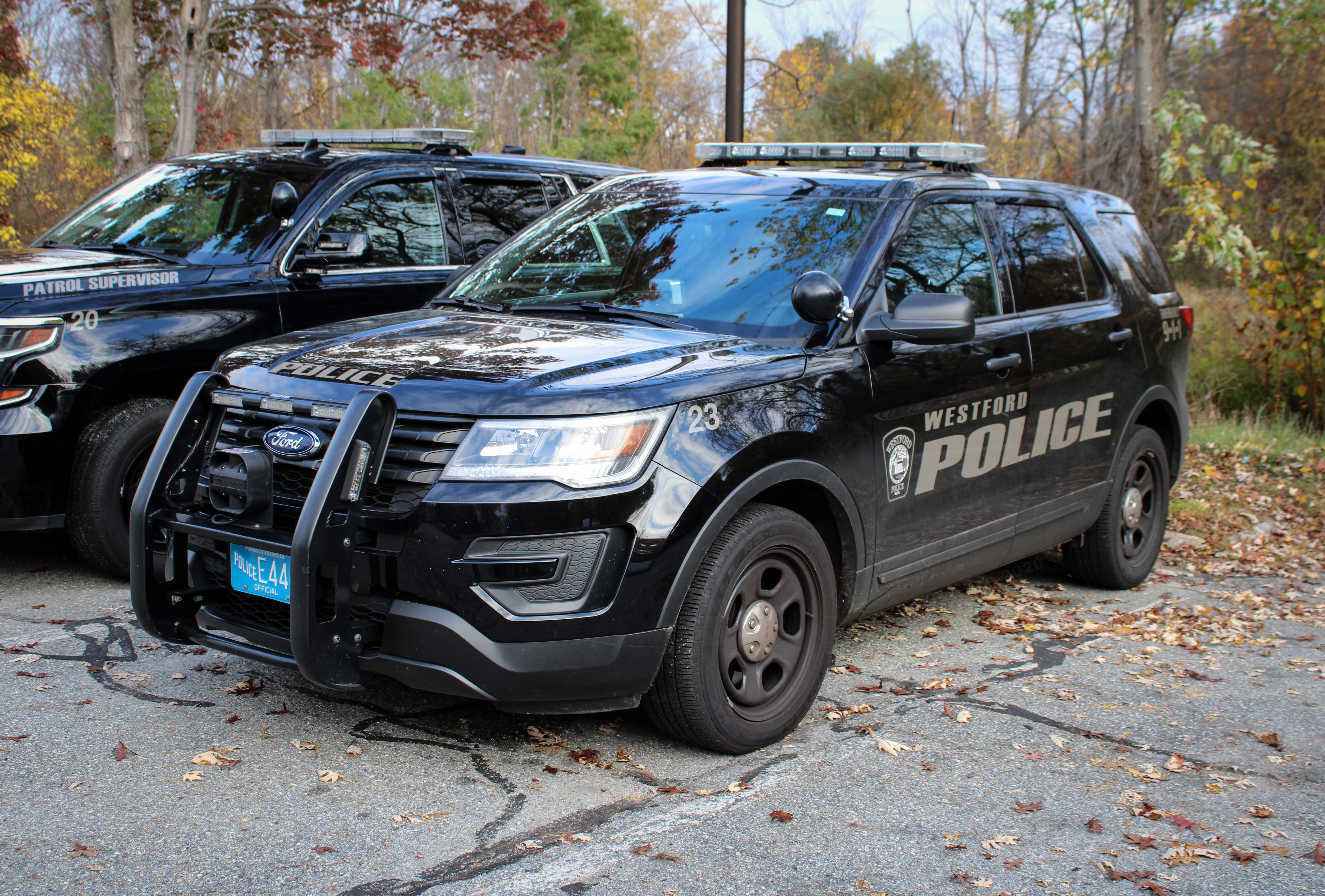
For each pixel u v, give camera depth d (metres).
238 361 3.58
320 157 6.23
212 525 3.21
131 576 3.31
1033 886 2.78
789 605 3.64
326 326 3.97
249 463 3.11
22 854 2.73
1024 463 4.68
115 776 3.18
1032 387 4.65
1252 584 5.99
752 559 3.43
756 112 28.89
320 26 11.12
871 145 4.90
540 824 3.00
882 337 3.83
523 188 6.93
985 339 4.41
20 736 3.42
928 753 3.58
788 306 3.88
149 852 2.76
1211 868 2.92
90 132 16.56
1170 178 10.08
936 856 2.91
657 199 4.57
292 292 5.63
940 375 4.14
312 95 19.92
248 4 10.89
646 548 3.13
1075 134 26.19
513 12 11.53
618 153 28.61
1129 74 19.73
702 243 4.21
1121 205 5.89
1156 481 5.79
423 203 6.40
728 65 10.12
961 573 4.50
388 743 3.48
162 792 3.09
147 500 3.28
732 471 3.30
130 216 6.05
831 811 3.15
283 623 3.23
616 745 3.55
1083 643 4.81
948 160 4.73
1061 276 5.09
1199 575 6.14
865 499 3.83
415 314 4.11
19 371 4.64
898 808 3.18
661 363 3.38
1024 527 4.75
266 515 3.13
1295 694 4.27
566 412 3.08
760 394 3.47
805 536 3.60
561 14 32.91
